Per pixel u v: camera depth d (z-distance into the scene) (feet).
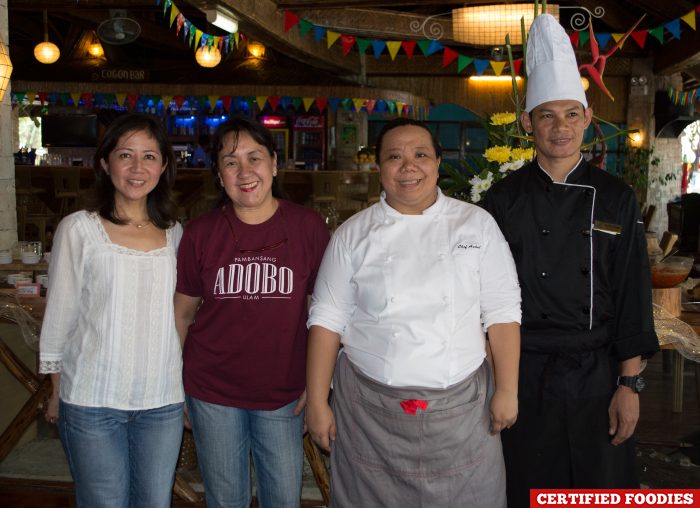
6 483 8.04
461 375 4.81
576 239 5.18
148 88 26.50
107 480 5.00
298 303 5.23
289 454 5.39
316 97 26.50
